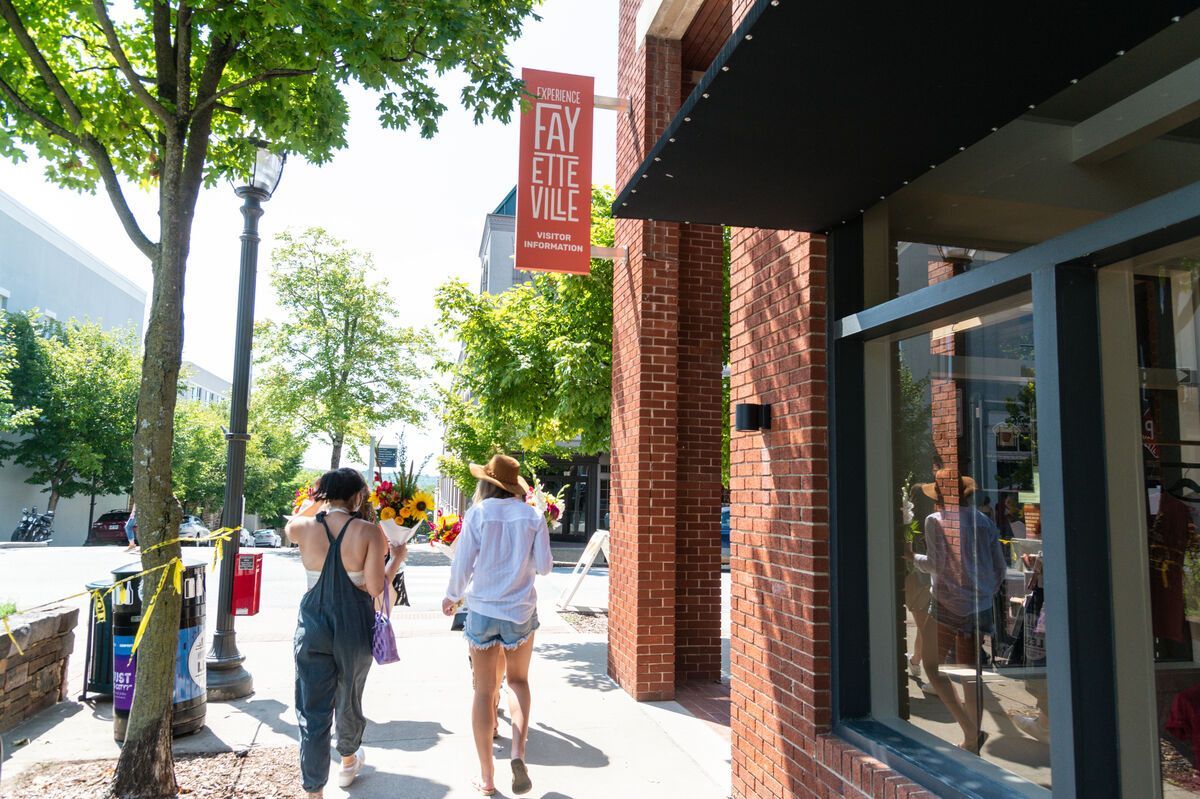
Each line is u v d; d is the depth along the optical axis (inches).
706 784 187.5
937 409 137.6
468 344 431.5
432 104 186.5
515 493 186.5
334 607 167.9
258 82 182.9
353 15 158.9
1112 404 101.7
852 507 147.7
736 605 183.3
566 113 266.7
